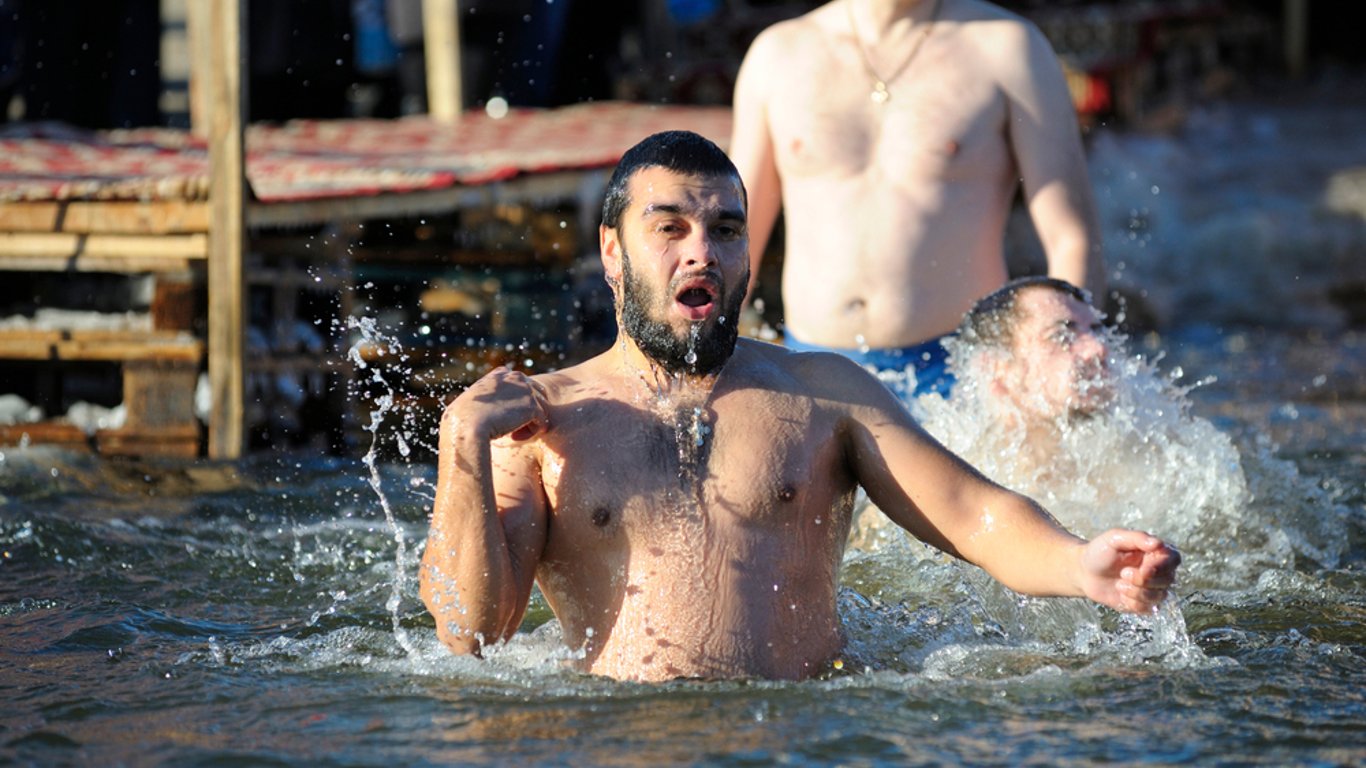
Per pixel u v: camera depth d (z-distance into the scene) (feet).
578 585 41.91
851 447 42.91
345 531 62.64
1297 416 95.14
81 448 78.28
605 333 101.71
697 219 40.88
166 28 135.54
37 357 78.38
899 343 64.23
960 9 66.85
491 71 159.02
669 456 41.68
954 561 53.67
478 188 92.48
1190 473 59.47
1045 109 64.95
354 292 90.79
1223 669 42.22
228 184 76.48
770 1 196.34
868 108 65.62
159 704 40.19
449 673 41.78
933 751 35.37
